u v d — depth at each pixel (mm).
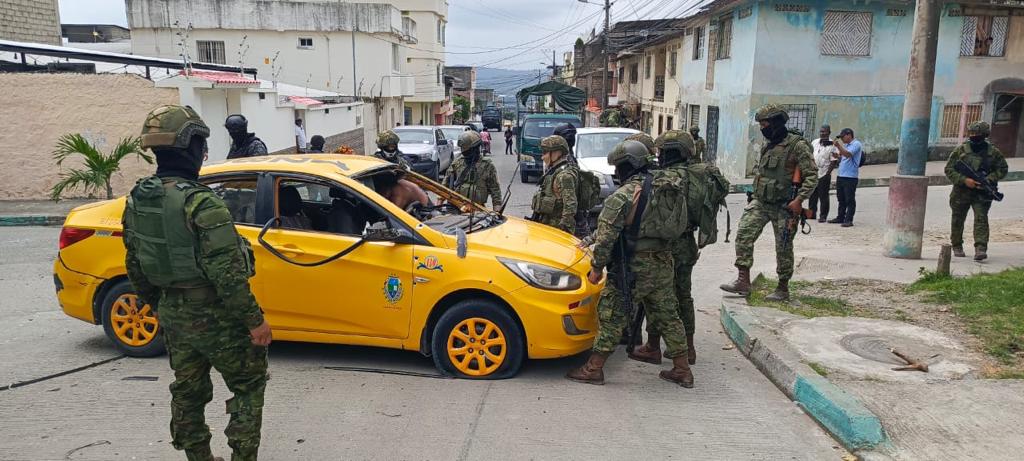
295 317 5082
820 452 3947
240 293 3066
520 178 22734
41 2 18828
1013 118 22141
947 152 21953
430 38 51094
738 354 5652
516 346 4906
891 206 8672
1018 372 4719
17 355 5379
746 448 3988
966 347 5215
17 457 3771
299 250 4992
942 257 7102
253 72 19156
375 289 4945
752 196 6629
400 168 5992
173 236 3068
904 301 6531
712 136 24938
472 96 97062
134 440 3990
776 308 6254
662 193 4648
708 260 9250
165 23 34344
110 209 5340
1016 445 3781
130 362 5238
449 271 4852
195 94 14430
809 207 12430
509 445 3982
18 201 14133
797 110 20969
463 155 7789
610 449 3955
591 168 12617
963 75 21562
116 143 14422
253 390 3383
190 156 3223
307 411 4406
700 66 26625
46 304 6887
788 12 20297
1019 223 11500
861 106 21109
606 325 4848
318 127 24109
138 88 14273
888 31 20719
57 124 14211
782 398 4742
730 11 22672
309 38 35406
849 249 9500
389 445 3969
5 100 13914
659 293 4805
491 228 5523
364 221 5523
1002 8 21172
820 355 5051
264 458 3809
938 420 4062
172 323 3191
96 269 5238
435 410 4441
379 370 5145
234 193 5289
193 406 3338
